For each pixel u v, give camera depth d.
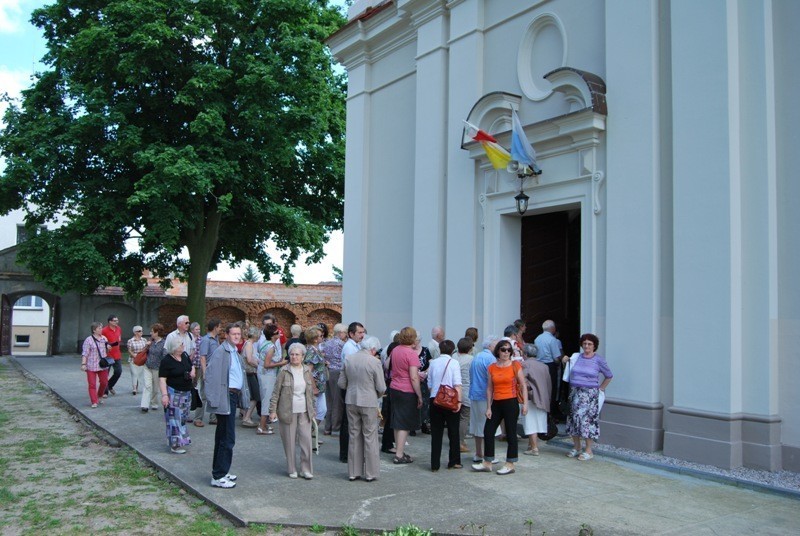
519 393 7.89
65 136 20.41
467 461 8.38
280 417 7.52
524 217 11.44
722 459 7.56
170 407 8.83
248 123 20.78
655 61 8.74
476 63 11.84
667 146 8.60
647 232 8.62
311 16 22.84
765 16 7.76
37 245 20.73
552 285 11.72
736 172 7.83
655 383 8.45
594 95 9.16
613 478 7.41
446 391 7.70
